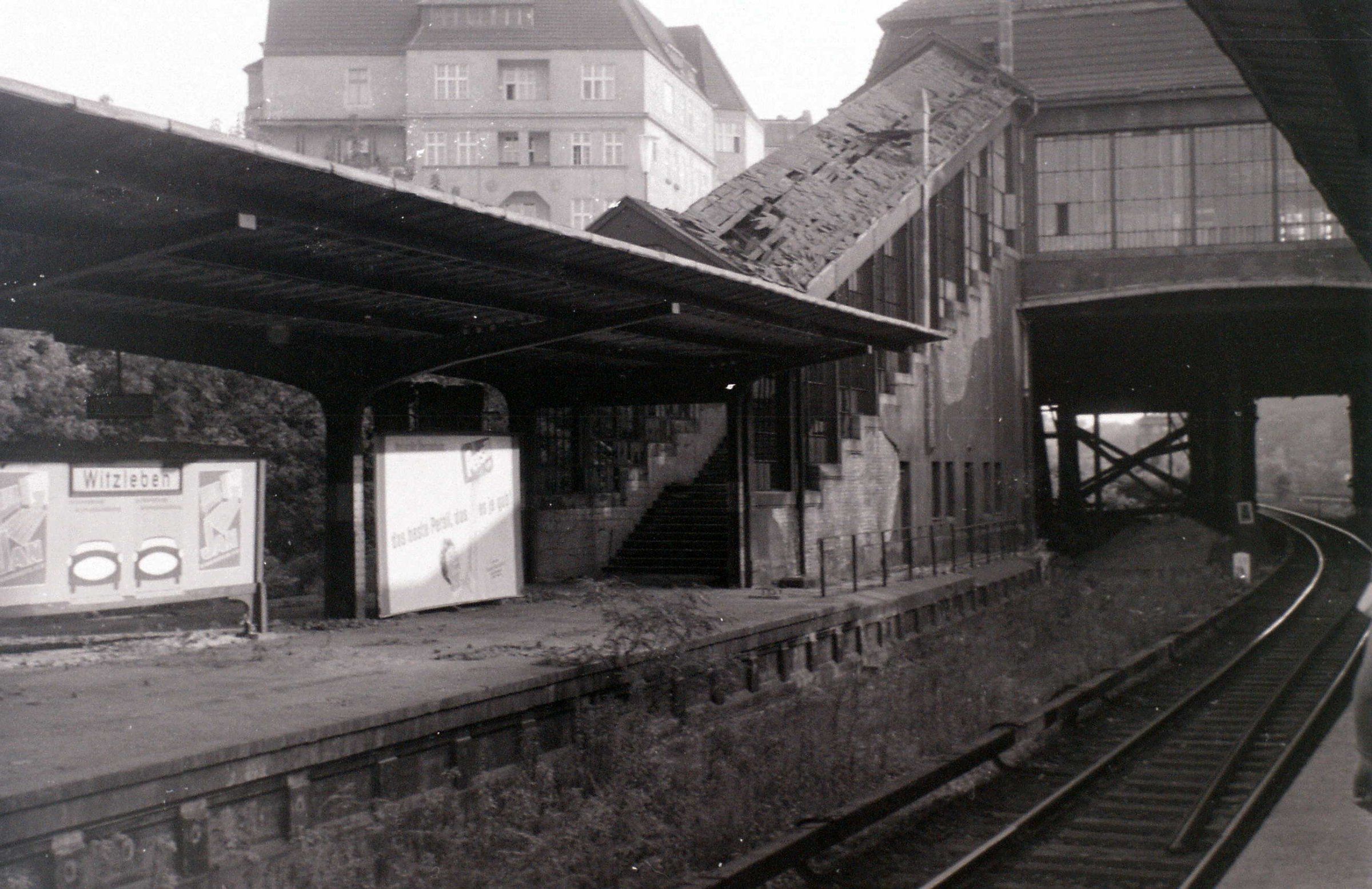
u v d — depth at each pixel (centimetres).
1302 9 1198
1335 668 2081
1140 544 4316
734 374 2142
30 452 1242
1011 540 3669
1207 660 2228
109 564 1310
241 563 1450
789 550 2400
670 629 1383
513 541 1884
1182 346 4362
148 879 790
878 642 2025
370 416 2578
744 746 1256
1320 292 3556
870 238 2778
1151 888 898
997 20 3891
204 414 2797
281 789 890
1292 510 8338
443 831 968
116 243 1027
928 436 3100
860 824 977
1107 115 3725
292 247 1166
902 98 3453
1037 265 3788
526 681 1138
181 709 986
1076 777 1220
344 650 1348
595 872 885
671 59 7581
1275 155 3606
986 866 946
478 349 1563
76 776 753
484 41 6775
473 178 6781
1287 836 862
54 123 795
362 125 6838
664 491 2655
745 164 8362
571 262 1309
